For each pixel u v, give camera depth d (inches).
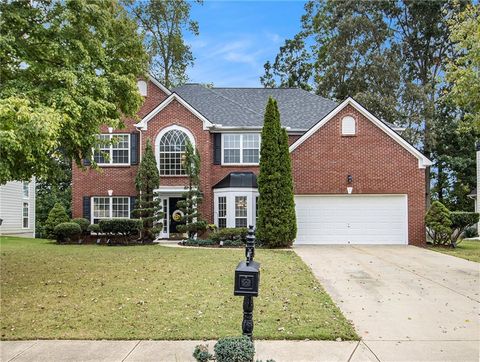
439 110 1427.2
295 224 761.0
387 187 812.6
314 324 297.3
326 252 686.5
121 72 583.5
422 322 309.4
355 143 820.6
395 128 1031.6
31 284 424.2
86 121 478.3
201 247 762.2
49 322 304.2
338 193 817.5
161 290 396.8
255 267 202.4
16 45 458.3
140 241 861.2
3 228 1106.1
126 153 936.9
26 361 238.8
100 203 935.0
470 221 777.6
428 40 1473.9
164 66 1552.7
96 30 525.0
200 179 898.7
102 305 346.0
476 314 330.0
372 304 358.3
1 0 459.2
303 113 1000.2
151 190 881.5
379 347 259.1
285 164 763.4
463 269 524.1
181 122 910.4
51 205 1471.5
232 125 927.0
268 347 256.8
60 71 458.9
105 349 255.4
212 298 366.0
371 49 1432.1
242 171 917.2
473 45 568.7
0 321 306.5
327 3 1572.3
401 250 717.9
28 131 352.5
